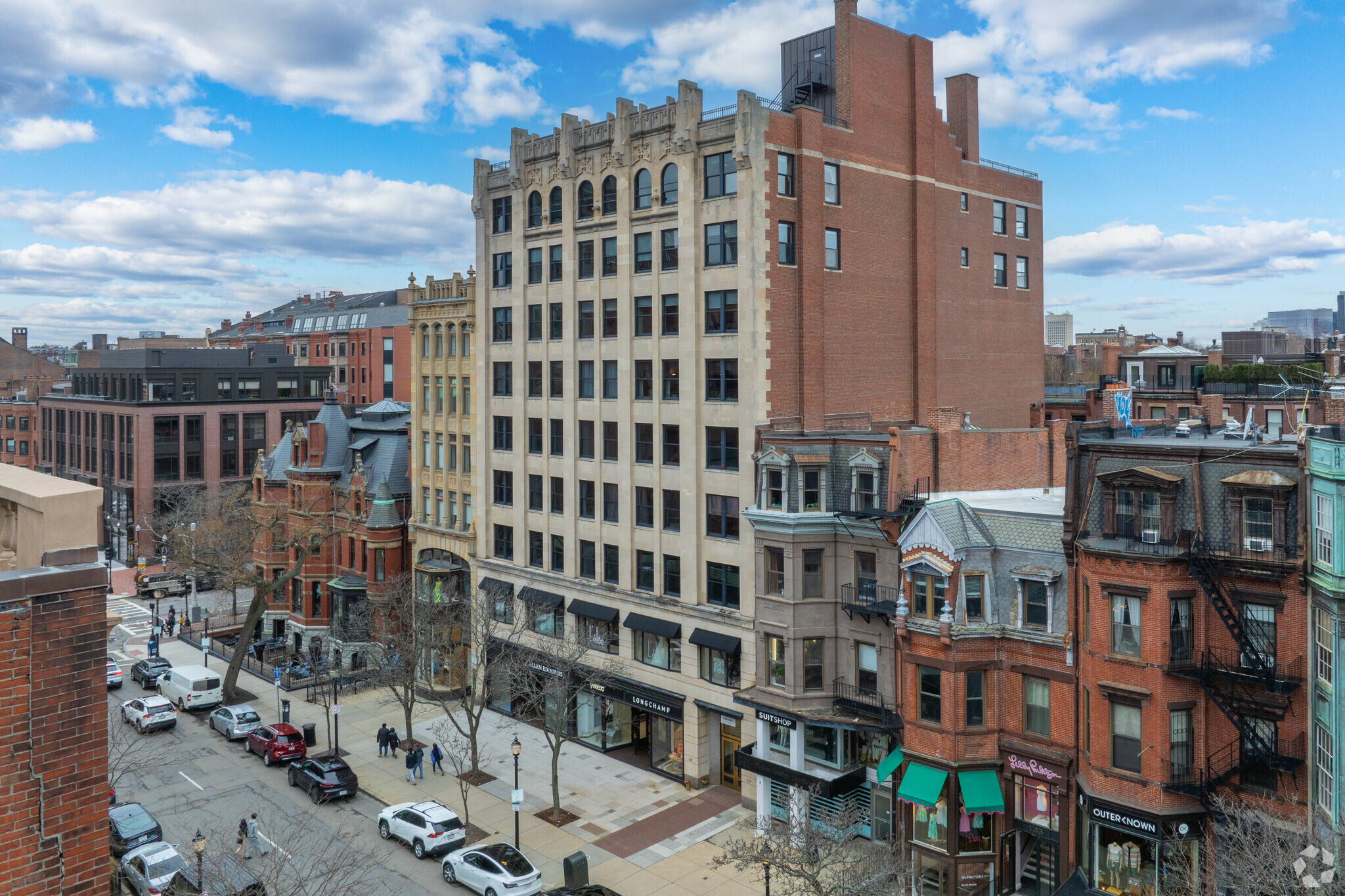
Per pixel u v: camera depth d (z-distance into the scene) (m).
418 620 49.97
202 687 52.62
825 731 37.41
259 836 35.31
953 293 51.41
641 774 43.59
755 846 29.88
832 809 34.94
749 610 39.62
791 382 41.62
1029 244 58.16
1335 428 25.53
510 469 51.94
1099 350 100.56
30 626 11.29
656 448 43.62
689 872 34.09
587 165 46.78
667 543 43.31
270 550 67.69
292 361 115.25
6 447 122.56
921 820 32.59
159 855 31.84
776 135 40.91
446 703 53.53
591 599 46.75
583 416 47.56
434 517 57.69
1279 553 26.30
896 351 47.78
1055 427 40.12
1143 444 30.11
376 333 120.75
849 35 45.00
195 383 99.06
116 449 98.81
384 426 64.50
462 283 55.47
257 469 70.25
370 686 56.34
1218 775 27.38
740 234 40.16
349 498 61.19
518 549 51.16
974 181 53.19
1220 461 27.92
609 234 45.69
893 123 47.56
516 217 50.69
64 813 11.62
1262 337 93.00
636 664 44.44
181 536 65.88
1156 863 28.08
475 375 53.72
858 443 36.50
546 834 37.34
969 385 52.75
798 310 42.09
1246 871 22.72
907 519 33.59
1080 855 30.14
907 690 32.81
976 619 31.95
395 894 32.59
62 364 187.50
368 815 39.34
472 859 32.44
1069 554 30.30
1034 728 31.56
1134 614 28.25
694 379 41.94
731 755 41.50
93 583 11.80
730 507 40.84
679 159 42.12
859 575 36.38
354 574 61.03
